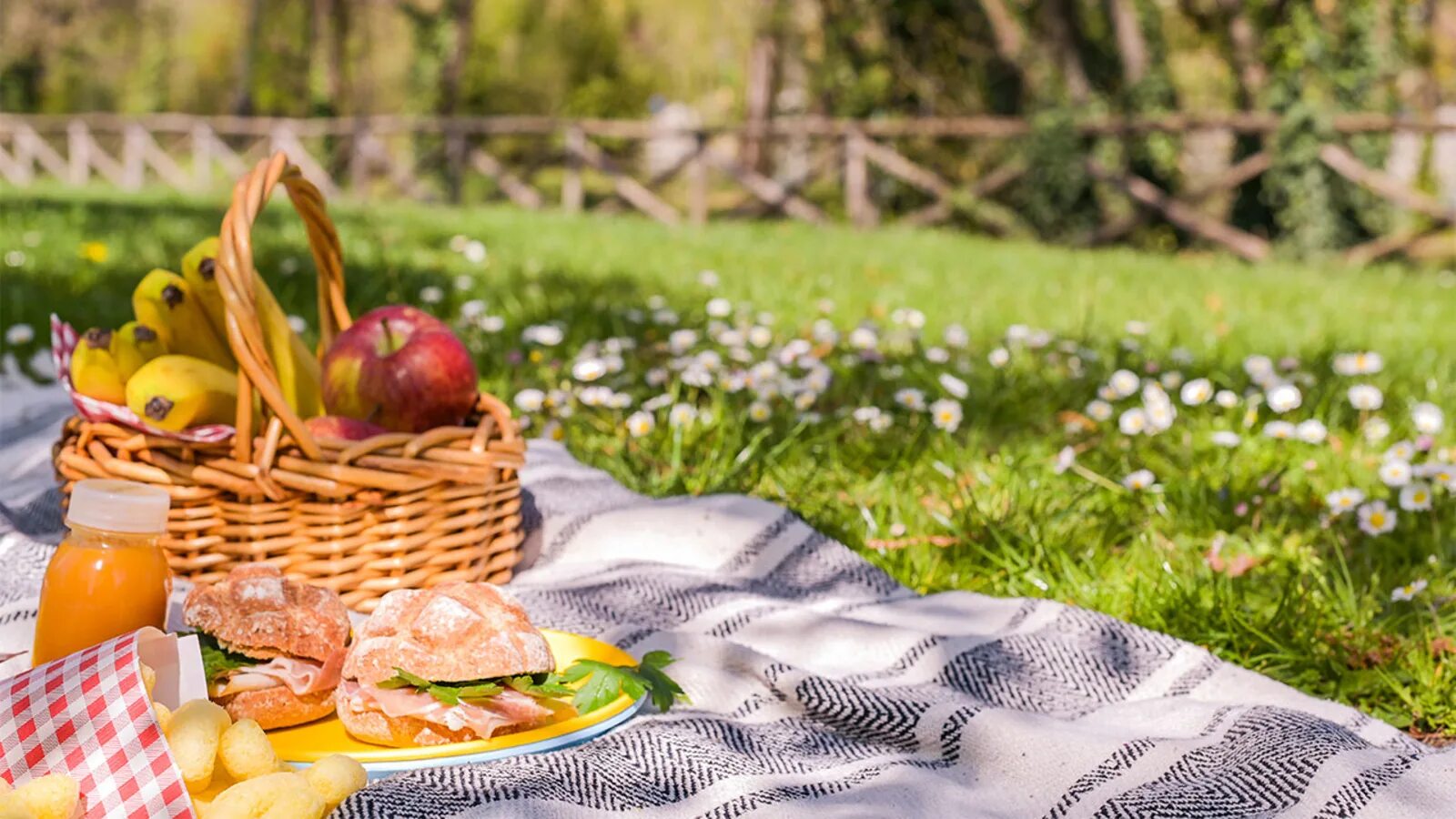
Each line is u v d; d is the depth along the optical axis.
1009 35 16.89
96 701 1.22
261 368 1.81
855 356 4.16
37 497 2.44
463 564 1.96
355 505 1.86
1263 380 3.67
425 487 1.90
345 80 25.78
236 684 1.43
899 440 3.19
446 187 17.67
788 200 15.21
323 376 2.12
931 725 1.58
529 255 7.89
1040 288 7.37
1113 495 2.80
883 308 5.70
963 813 1.41
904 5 17.62
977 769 1.53
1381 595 2.27
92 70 29.80
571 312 5.01
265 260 6.28
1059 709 1.77
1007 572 2.43
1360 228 13.26
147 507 1.50
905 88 18.19
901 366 4.04
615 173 15.84
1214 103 19.58
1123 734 1.64
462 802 1.27
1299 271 10.21
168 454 1.87
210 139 19.61
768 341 4.32
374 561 1.88
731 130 15.21
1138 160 14.45
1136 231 14.30
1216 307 6.56
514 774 1.34
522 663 1.45
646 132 15.80
